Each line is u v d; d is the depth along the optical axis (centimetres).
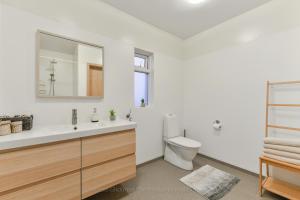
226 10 214
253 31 213
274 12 193
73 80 178
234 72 235
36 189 116
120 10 217
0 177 102
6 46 140
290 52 181
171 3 200
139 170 234
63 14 172
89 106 192
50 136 120
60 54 169
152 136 263
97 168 150
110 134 159
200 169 235
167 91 286
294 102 179
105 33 205
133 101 236
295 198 153
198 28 267
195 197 172
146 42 251
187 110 310
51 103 165
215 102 262
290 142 155
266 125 196
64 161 129
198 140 290
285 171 184
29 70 151
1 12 138
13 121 131
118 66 218
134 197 171
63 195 129
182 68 314
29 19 151
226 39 244
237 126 233
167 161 265
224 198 170
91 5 192
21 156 109
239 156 230
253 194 175
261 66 206
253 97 214
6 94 140
